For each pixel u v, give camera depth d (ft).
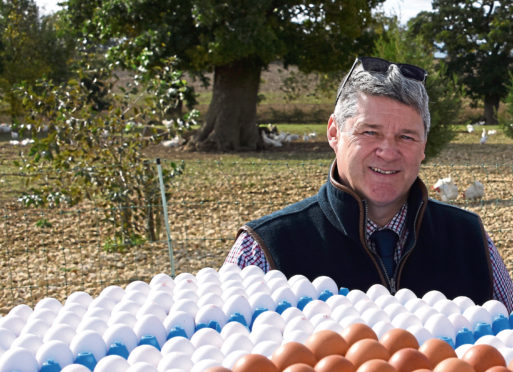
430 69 55.06
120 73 132.16
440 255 7.84
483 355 4.82
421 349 5.04
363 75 7.27
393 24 58.03
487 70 146.72
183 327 5.74
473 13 148.87
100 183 29.35
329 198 7.82
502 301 8.10
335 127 8.00
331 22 77.25
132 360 4.97
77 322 5.83
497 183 45.96
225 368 4.50
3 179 47.11
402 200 7.79
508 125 77.82
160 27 68.64
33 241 31.73
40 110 29.35
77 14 77.30
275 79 191.11
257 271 7.27
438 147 53.16
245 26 67.36
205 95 166.30
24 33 110.22
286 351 4.78
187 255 29.27
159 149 77.36
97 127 29.25
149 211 29.86
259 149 79.87
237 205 39.06
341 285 7.62
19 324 5.85
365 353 4.84
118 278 26.43
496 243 30.71
